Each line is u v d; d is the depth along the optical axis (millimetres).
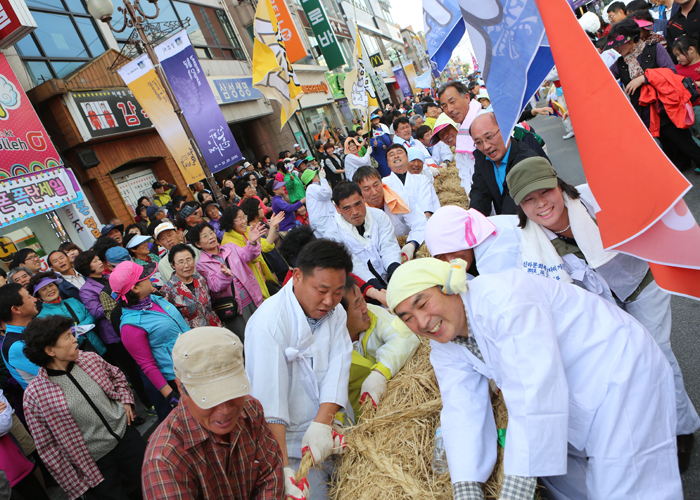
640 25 5086
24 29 7125
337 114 25391
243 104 15945
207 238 4496
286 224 6984
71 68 9578
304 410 2252
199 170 7207
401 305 1617
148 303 3588
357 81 9703
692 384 2582
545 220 2098
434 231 2391
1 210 6852
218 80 14562
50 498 3811
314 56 24422
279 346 2143
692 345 2881
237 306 4488
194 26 14789
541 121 13914
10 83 7355
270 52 7316
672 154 5496
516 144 3121
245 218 5105
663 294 2178
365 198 4066
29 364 3490
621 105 1627
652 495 1522
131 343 3457
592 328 1640
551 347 1518
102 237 5301
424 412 2066
